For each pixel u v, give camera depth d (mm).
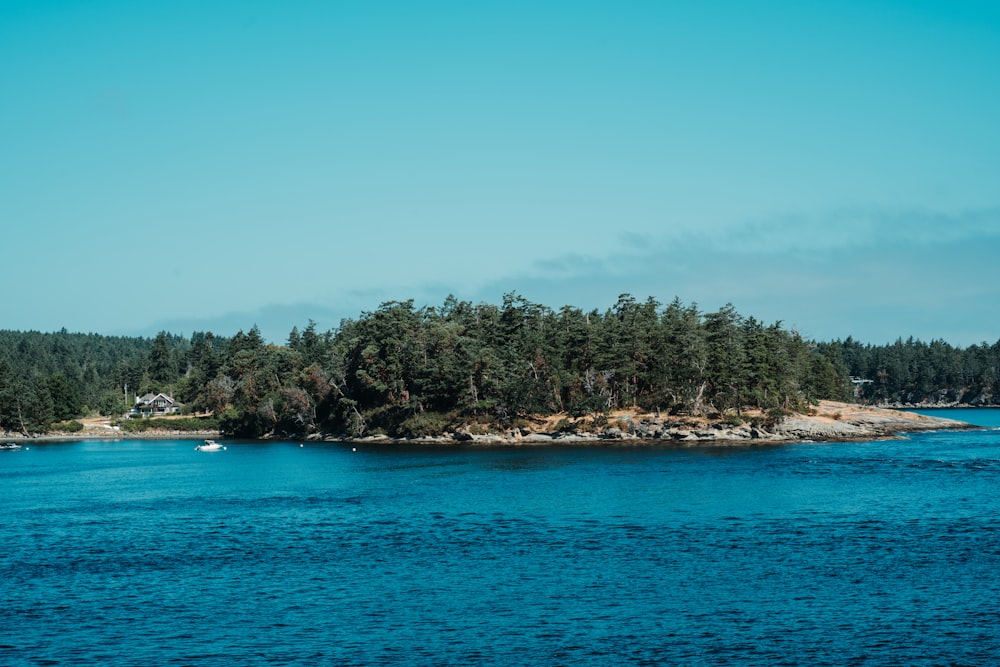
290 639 47406
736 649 44812
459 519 83188
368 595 55781
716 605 52125
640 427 171375
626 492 98375
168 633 48781
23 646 46875
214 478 125938
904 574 58500
